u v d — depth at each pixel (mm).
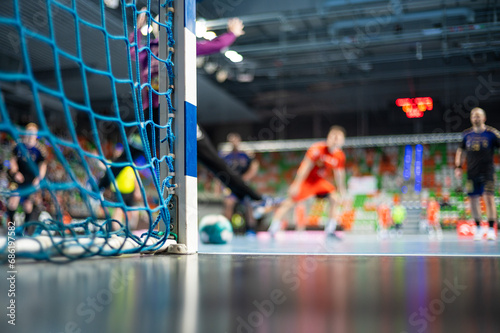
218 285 1168
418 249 3303
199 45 3453
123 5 1951
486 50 8359
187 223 2416
